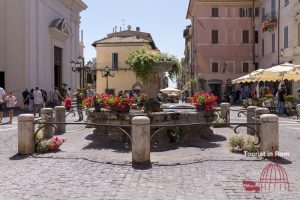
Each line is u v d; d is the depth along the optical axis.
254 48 51.69
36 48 33.78
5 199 6.65
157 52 14.70
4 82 31.81
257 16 51.66
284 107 24.11
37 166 9.12
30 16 32.50
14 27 31.72
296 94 33.69
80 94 21.80
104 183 7.64
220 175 8.16
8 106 20.06
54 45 38.53
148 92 14.71
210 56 52.34
